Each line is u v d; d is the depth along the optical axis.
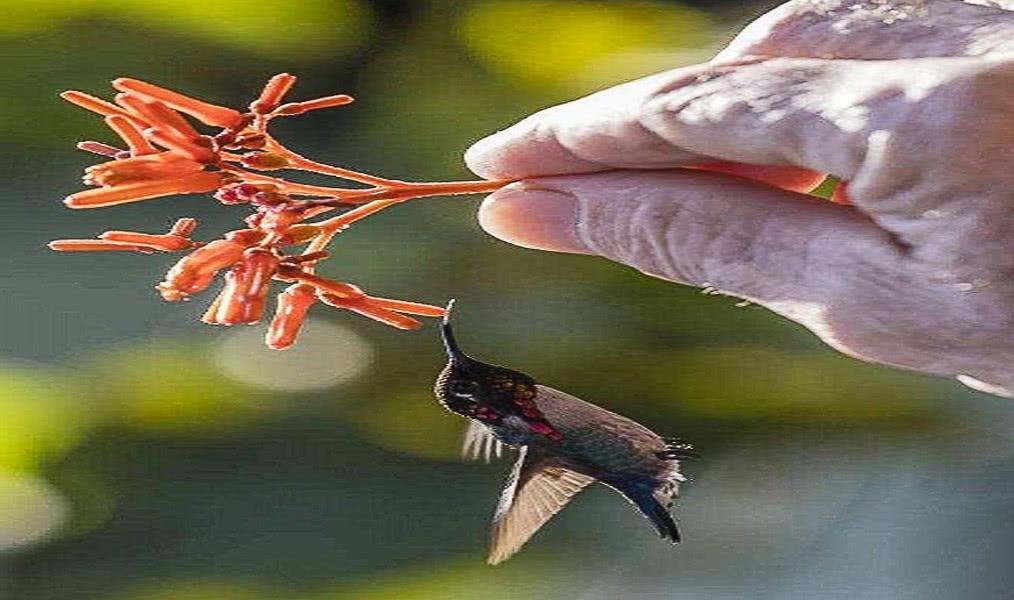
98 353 2.58
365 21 2.85
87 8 2.62
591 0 2.85
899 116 1.69
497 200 1.74
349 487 2.49
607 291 2.46
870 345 1.72
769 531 2.53
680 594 2.46
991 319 1.70
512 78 2.83
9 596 2.38
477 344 2.45
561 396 1.71
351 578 2.40
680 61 2.76
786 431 2.51
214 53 2.75
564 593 2.49
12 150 2.66
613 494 2.64
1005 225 1.69
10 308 2.66
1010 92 1.68
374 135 2.85
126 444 2.51
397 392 2.53
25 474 2.45
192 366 2.55
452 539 2.45
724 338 2.47
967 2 1.72
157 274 2.77
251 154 1.71
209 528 2.45
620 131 1.71
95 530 2.44
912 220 1.69
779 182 1.74
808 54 1.72
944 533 2.43
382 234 2.51
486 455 1.72
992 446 2.56
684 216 1.72
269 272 1.71
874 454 2.59
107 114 1.71
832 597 2.38
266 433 2.53
